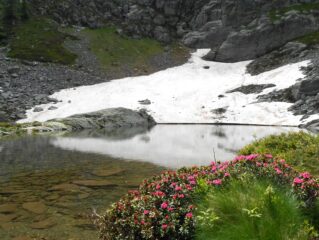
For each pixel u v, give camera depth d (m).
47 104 76.25
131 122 66.94
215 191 7.81
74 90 86.00
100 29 125.31
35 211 12.80
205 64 110.25
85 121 61.97
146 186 9.42
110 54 110.94
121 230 7.88
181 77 98.56
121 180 18.02
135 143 36.03
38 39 109.06
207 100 80.50
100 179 18.28
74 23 125.38
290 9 121.50
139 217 7.76
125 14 135.62
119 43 118.62
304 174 8.21
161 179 9.46
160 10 139.00
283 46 108.44
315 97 68.50
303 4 124.50
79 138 42.19
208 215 7.04
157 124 68.69
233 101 78.06
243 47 110.56
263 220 6.44
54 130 56.12
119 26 129.00
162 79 96.81
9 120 66.31
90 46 112.94
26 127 56.16
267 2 124.56
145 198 8.18
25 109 72.62
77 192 15.56
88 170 20.86
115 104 78.44
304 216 7.17
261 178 8.23
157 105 79.00
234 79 94.00
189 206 7.63
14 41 106.38
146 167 21.83
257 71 97.38
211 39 123.44
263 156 9.67
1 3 122.50
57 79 90.19
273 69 94.62
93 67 101.44
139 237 7.71
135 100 81.38
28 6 123.75
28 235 10.44
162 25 133.88
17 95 77.69
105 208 13.07
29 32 112.19
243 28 120.00
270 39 109.94
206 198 7.65
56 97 80.75
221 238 6.65
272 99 75.06
